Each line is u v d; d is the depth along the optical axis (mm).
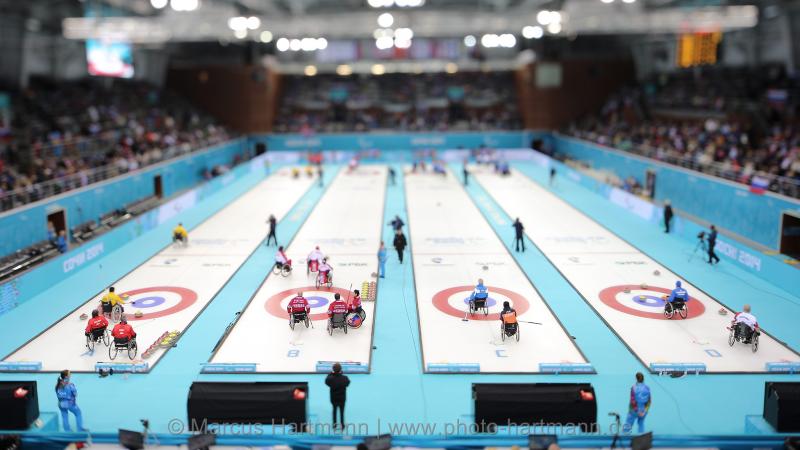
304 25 48625
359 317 21641
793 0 44156
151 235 35406
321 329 21641
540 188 49562
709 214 37312
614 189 43656
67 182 35188
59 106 49594
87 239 33719
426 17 48406
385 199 45156
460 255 30750
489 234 34844
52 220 32625
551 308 23641
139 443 13820
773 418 14906
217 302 24438
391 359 19344
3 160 36875
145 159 46219
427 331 21469
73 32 44938
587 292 25453
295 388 15031
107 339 20812
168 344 20234
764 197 31875
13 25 44719
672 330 21594
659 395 17156
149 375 18375
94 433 14273
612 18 45875
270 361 19172
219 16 47594
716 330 21594
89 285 26859
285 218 39125
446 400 16891
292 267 28953
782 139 40938
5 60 46156
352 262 29609
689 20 45000
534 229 36031
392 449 13859
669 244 33000
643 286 25828
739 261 29141
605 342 20578
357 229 36094
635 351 19859
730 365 18922
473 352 19781
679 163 43094
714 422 15812
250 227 36906
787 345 20375
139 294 25484
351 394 17219
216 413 14906
